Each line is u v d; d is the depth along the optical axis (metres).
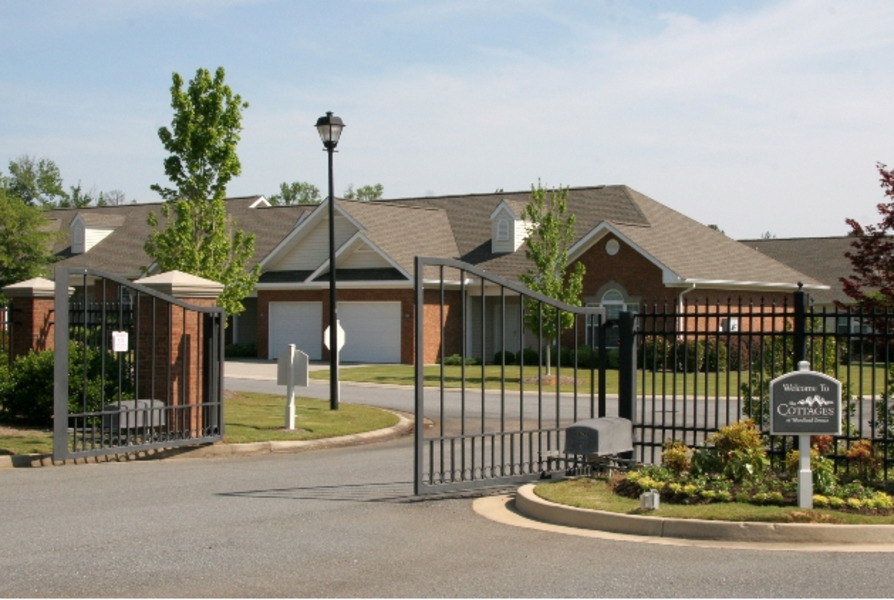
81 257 45.88
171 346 15.02
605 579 7.38
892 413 11.37
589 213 38.59
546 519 9.80
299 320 38.66
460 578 7.43
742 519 8.98
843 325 39.00
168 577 7.43
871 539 8.60
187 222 21.50
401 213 39.88
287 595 6.95
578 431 11.26
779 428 9.38
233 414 18.98
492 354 37.78
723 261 35.56
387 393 26.19
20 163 76.12
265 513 10.11
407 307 36.12
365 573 7.59
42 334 18.28
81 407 15.72
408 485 12.09
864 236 13.09
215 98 21.84
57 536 8.87
